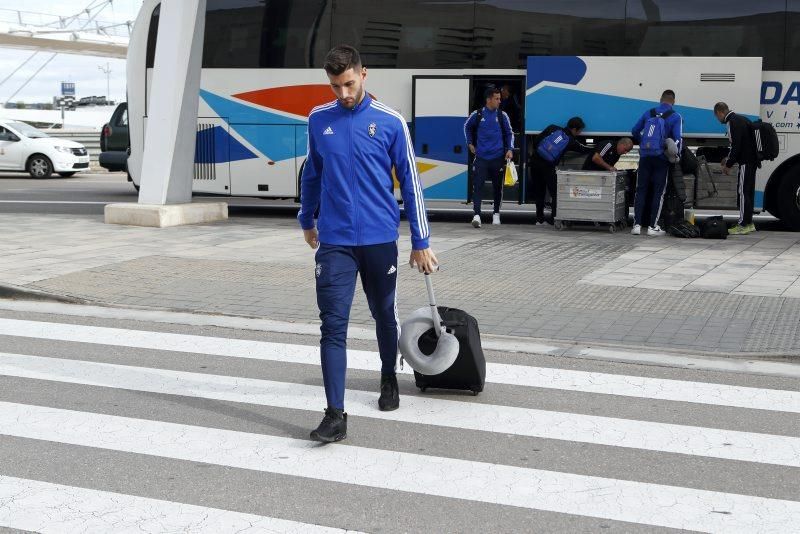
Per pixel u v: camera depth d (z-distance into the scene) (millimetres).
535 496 4449
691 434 5367
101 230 13953
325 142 5199
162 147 14750
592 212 14281
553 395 6133
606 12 14859
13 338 7645
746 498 4430
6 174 31312
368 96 5262
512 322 8070
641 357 7082
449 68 15461
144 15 17297
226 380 6453
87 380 6422
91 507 4289
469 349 5859
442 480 4652
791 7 14445
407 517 4195
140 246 12219
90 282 9734
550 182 14898
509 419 5633
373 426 5492
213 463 4871
